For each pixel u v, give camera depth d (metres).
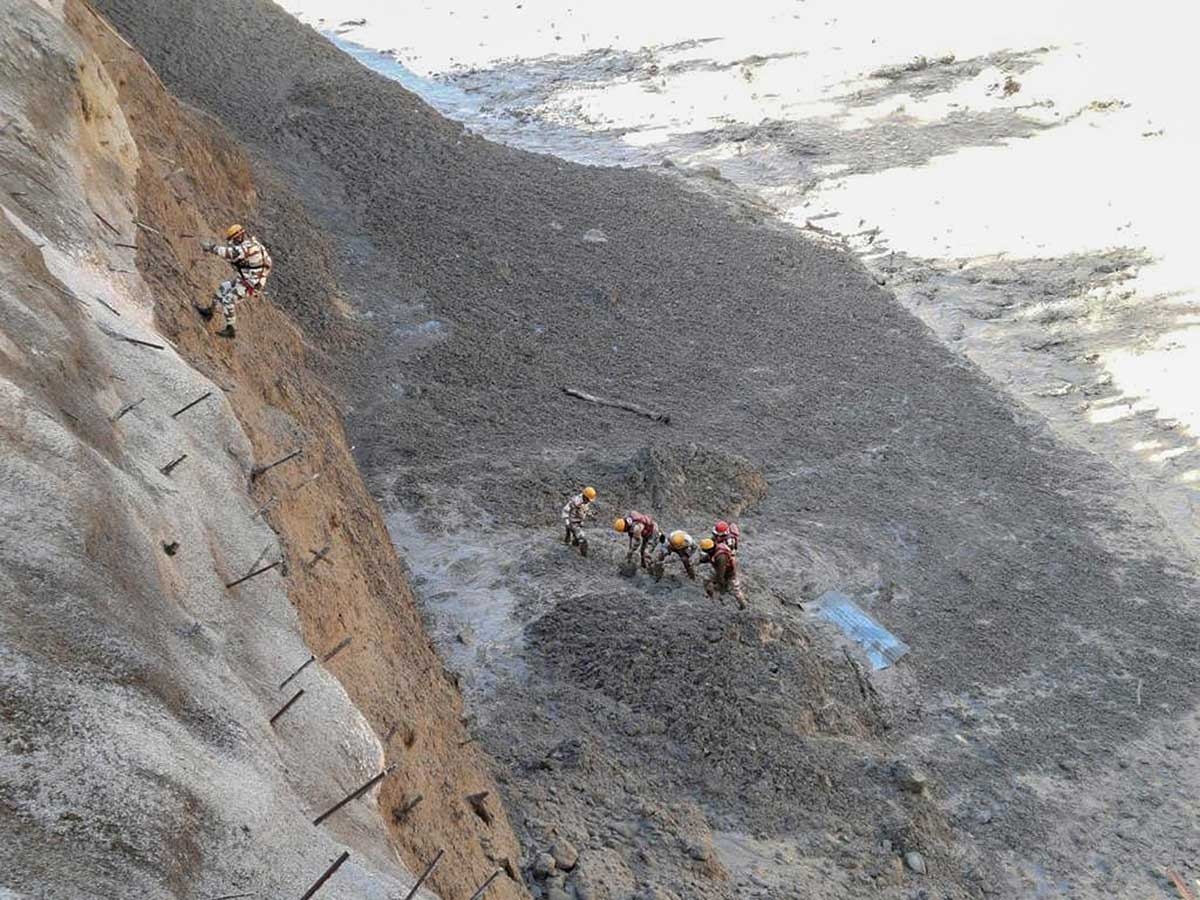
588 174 37.66
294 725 7.10
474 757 12.44
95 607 5.56
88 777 4.66
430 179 34.03
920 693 18.67
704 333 29.86
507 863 10.34
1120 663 19.97
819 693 17.19
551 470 23.06
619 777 14.60
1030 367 30.33
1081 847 16.00
